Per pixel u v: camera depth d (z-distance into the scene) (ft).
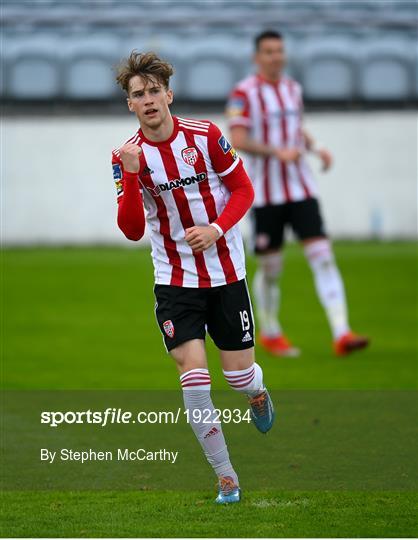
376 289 139.13
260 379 57.88
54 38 209.77
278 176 106.22
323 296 103.60
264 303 104.99
